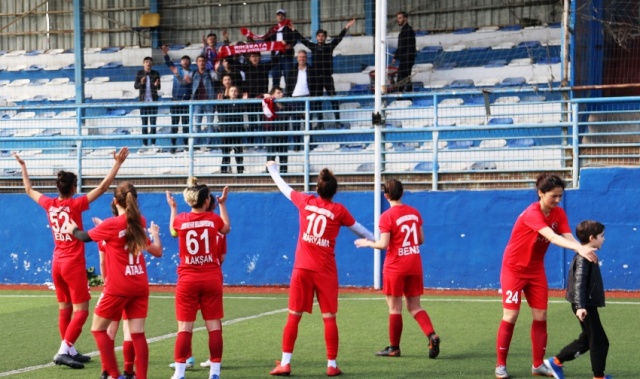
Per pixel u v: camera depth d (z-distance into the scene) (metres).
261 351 18.22
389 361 16.91
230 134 32.56
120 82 43.72
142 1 43.66
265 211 31.69
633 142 31.69
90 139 34.38
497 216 29.38
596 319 14.20
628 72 34.47
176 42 43.47
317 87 35.50
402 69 36.03
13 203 34.12
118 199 14.60
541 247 14.84
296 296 15.70
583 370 15.78
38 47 45.81
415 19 40.28
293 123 35.31
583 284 14.00
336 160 34.97
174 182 34.62
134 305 14.62
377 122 30.19
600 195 28.50
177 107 37.34
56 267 17.02
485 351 17.81
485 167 33.62
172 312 24.92
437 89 38.97
